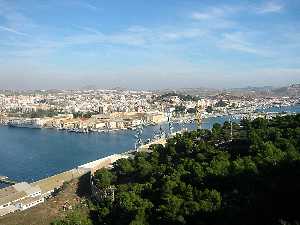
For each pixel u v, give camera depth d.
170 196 196.25
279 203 159.62
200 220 173.88
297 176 180.00
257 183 190.00
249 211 163.62
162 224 183.12
